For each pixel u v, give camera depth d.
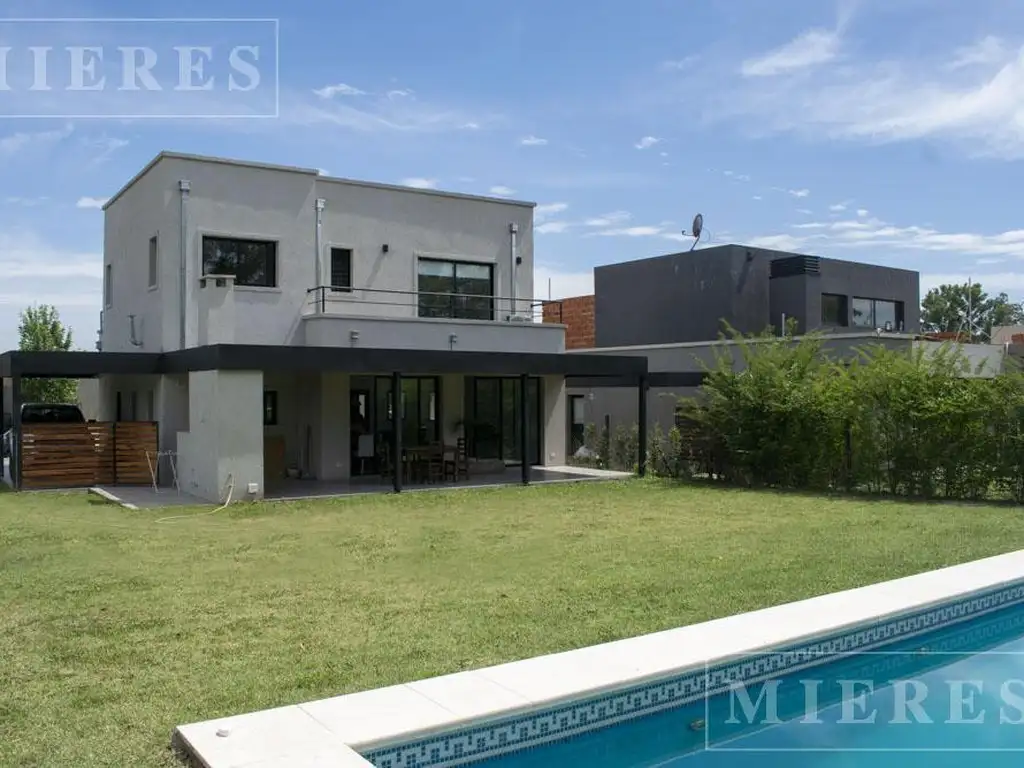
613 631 6.49
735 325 25.41
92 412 27.00
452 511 13.52
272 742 4.30
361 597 7.65
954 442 15.25
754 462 17.42
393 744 4.43
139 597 7.63
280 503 14.24
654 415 23.61
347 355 15.09
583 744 5.06
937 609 7.12
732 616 6.68
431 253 20.09
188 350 15.42
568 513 13.31
